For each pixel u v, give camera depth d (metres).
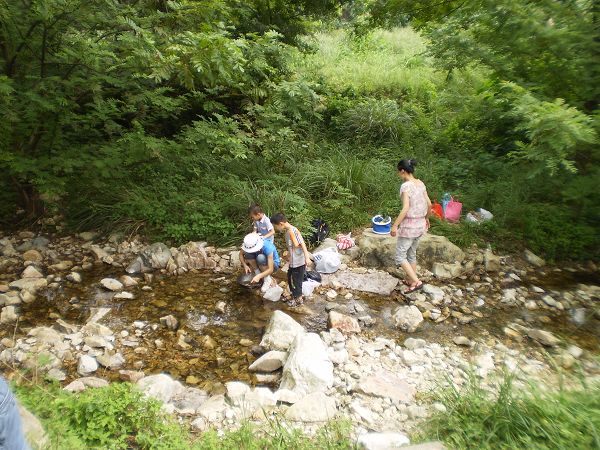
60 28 5.61
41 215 7.05
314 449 2.97
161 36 5.44
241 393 3.70
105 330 4.59
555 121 4.54
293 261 5.16
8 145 5.86
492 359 4.35
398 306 5.39
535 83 5.89
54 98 5.70
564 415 2.85
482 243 6.60
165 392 3.65
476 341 4.69
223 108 7.57
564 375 3.94
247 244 5.42
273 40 7.02
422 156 9.06
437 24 7.93
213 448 2.92
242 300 5.43
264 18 10.38
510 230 6.84
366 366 4.20
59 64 5.88
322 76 12.40
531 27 5.29
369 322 5.00
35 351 4.17
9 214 7.16
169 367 4.16
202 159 7.86
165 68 4.96
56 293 5.39
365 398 3.72
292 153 8.55
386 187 7.80
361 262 6.34
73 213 7.07
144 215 6.80
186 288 5.69
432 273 6.09
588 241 6.47
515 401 3.06
